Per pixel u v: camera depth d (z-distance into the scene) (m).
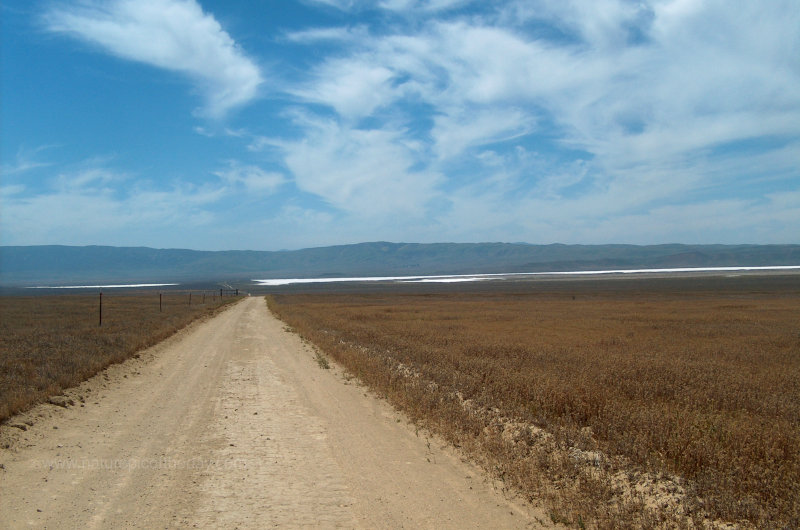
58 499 7.00
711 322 39.78
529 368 17.20
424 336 28.86
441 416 11.12
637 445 8.88
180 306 62.00
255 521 6.45
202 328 37.41
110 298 89.19
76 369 16.05
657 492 7.36
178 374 17.91
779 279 149.50
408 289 139.12
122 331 29.09
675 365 18.09
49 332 27.47
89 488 7.43
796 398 13.48
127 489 7.42
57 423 10.98
